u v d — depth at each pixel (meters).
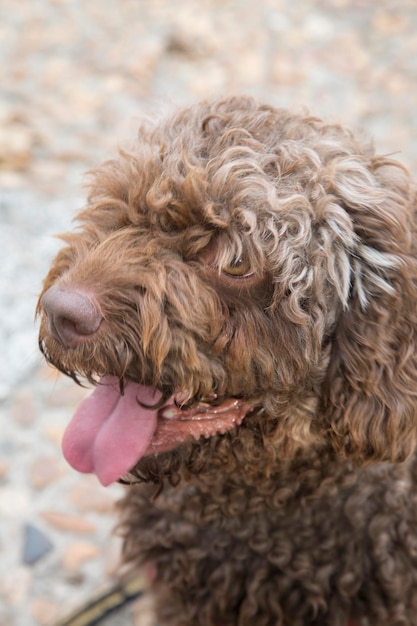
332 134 2.95
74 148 6.70
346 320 2.78
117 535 3.52
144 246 2.63
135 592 3.79
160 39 8.24
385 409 2.78
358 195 2.74
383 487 3.07
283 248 2.64
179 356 2.62
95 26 8.41
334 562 3.10
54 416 4.86
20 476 4.57
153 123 3.03
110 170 2.87
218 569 3.16
